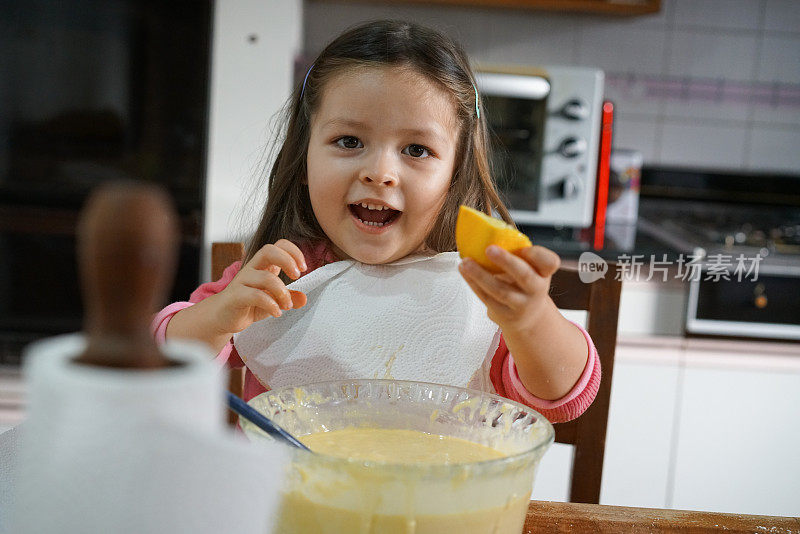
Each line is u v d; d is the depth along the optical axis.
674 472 2.04
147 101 1.99
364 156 0.84
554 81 2.14
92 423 0.26
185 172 2.02
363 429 0.67
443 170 0.87
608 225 2.42
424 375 0.86
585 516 0.67
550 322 0.74
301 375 0.87
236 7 1.98
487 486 0.47
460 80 0.89
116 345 0.28
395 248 0.87
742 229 2.45
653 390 2.02
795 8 2.69
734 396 2.02
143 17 1.96
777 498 2.05
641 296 2.00
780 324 2.00
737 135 2.77
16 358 2.05
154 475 0.27
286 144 1.00
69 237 2.03
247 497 0.28
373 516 0.46
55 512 0.27
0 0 1.92
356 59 0.85
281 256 0.76
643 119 2.75
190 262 2.05
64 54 1.96
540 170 2.19
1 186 2.00
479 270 0.58
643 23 2.70
